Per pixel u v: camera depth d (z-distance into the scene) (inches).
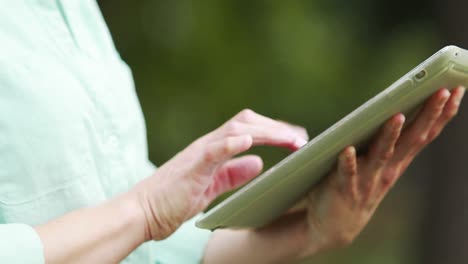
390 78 404.2
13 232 94.7
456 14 366.3
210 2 381.1
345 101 396.2
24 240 94.5
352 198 116.3
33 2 112.3
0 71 102.5
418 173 400.8
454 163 348.8
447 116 108.5
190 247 133.1
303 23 392.8
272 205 113.3
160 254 131.6
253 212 111.3
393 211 450.0
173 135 362.6
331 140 100.9
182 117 367.2
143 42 373.4
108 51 123.0
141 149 123.3
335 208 118.5
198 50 376.2
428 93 101.6
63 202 104.7
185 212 103.4
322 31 397.4
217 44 378.6
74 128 106.3
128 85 123.6
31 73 104.7
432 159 355.9
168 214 102.9
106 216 100.2
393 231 443.8
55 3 115.0
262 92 383.2
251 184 104.7
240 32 384.2
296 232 126.0
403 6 420.5
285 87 385.4
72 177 105.3
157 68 372.5
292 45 387.5
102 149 111.0
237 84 378.0
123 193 103.5
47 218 103.5
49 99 104.6
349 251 435.5
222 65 377.7
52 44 111.0
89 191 107.5
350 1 414.9
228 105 375.6
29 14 110.3
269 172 103.5
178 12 376.2
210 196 122.0
